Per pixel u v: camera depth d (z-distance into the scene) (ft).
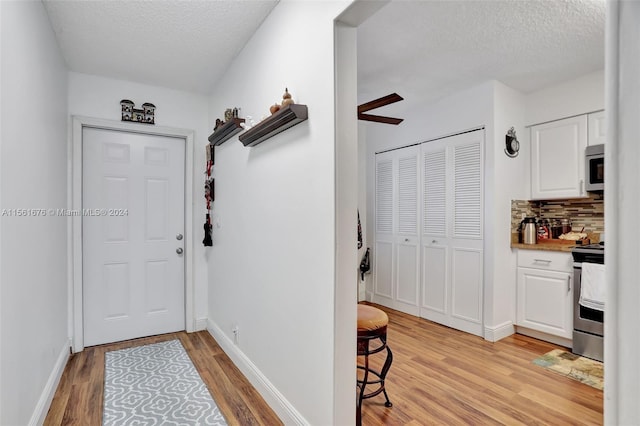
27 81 5.51
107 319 9.98
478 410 6.46
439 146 11.68
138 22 7.12
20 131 5.16
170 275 10.93
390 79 10.04
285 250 6.21
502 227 10.31
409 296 12.82
